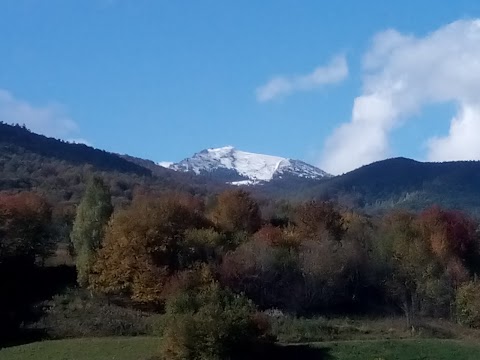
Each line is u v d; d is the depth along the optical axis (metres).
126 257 94.19
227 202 118.62
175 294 81.06
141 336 79.44
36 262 106.75
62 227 122.12
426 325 88.19
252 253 95.38
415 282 99.88
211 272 91.06
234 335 69.31
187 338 68.75
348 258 99.88
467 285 95.44
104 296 93.69
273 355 71.88
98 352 71.31
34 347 73.88
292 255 98.00
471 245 112.44
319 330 82.25
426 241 108.00
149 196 131.62
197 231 102.50
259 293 93.62
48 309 87.00
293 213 129.25
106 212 103.00
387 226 117.19
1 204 104.06
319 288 95.81
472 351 74.31
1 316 83.50
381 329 85.44
